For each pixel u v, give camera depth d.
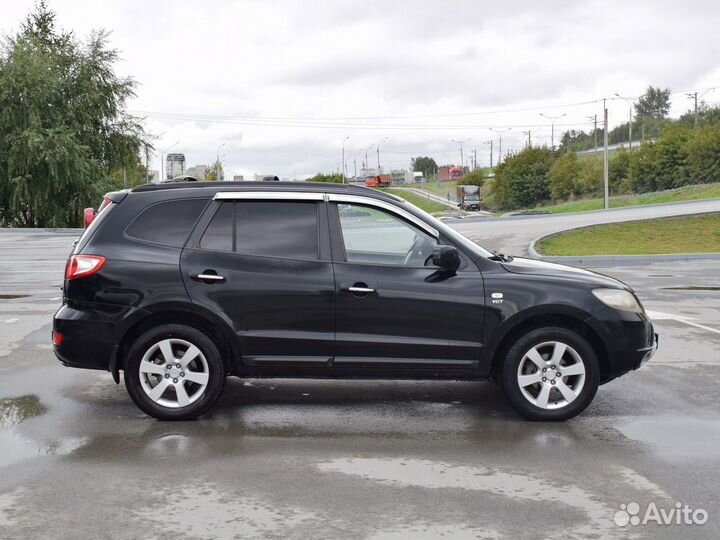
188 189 6.30
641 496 4.50
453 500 4.42
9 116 43.00
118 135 47.75
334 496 4.48
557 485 4.68
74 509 4.28
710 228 32.41
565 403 6.09
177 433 5.77
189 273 6.02
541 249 27.77
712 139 80.75
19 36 45.84
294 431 5.83
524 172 104.81
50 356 8.57
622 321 6.07
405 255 6.18
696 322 11.02
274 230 6.16
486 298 6.02
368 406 6.57
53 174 42.38
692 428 5.94
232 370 6.22
